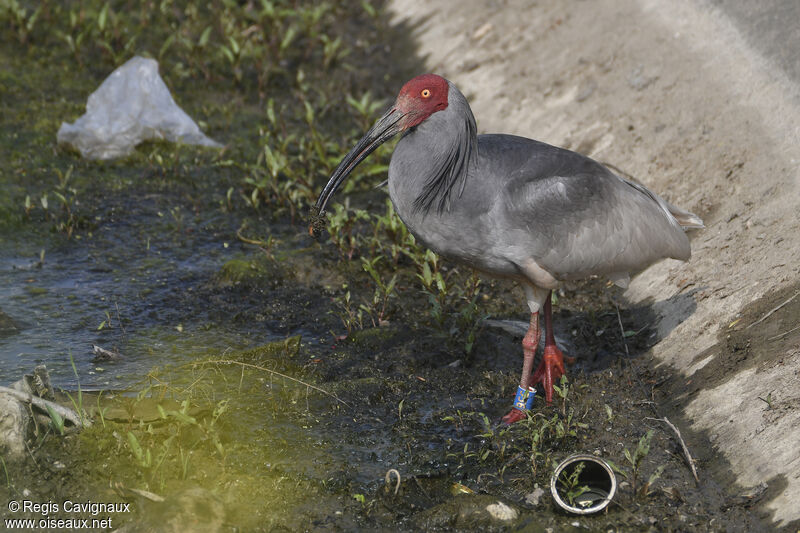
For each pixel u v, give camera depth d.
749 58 14.20
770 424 8.66
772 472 8.26
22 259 12.75
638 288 11.93
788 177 11.55
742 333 9.89
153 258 13.04
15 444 8.66
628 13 17.05
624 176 13.66
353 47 21.14
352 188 15.05
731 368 9.62
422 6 21.89
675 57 15.21
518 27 19.02
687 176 12.91
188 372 10.42
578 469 8.43
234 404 9.85
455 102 9.19
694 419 9.40
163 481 8.42
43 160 15.45
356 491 8.57
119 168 15.52
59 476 8.52
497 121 16.84
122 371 10.39
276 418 9.66
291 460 8.98
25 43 19.50
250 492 8.45
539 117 16.19
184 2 22.58
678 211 10.87
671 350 10.52
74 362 10.50
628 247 9.84
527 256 9.36
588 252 9.59
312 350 11.06
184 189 15.02
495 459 9.13
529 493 8.58
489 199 9.20
